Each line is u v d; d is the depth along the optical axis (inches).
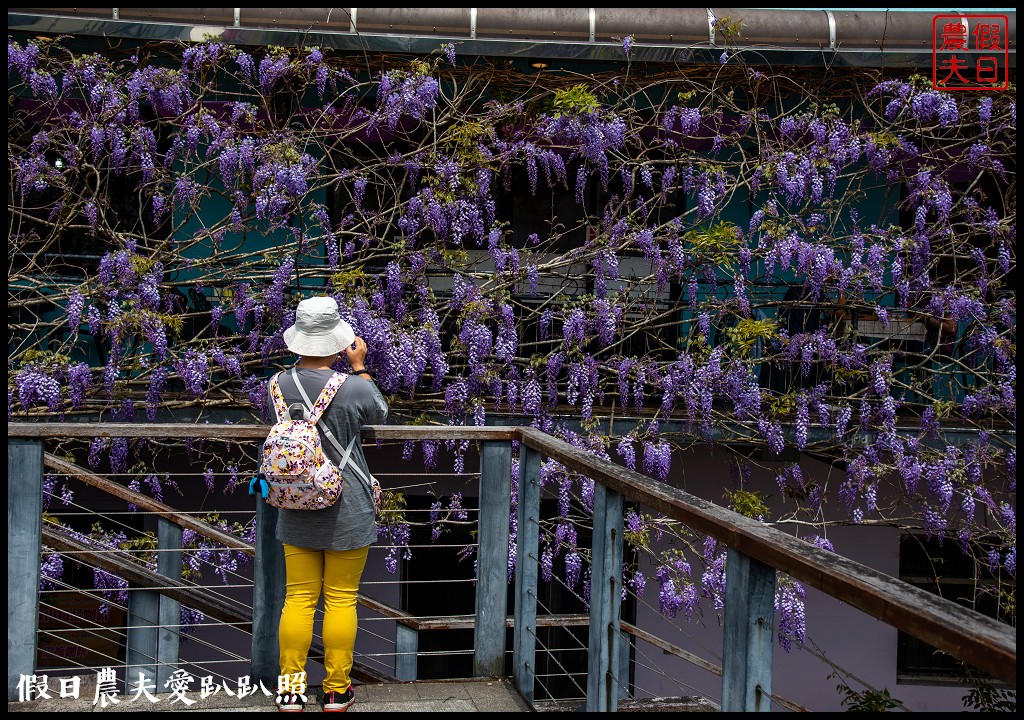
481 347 268.2
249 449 322.7
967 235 299.9
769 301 298.0
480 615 152.0
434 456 269.0
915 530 323.9
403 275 273.0
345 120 287.4
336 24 269.1
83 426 133.0
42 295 266.2
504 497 153.1
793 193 285.1
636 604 328.2
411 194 307.1
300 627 130.9
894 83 289.7
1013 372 287.4
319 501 125.6
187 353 259.8
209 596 178.2
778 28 277.7
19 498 131.9
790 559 78.7
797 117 295.3
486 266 334.0
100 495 321.7
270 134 273.4
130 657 175.6
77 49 275.6
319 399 130.0
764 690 85.8
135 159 282.5
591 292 304.2
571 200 334.0
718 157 306.5
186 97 274.5
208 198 311.9
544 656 336.8
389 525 258.4
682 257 285.7
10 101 274.5
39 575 133.8
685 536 269.3
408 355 258.4
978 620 63.3
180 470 321.4
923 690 333.1
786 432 283.7
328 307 134.5
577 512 326.0
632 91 294.8
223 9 266.4
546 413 280.2
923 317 305.6
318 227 296.7
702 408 277.0
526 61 284.2
